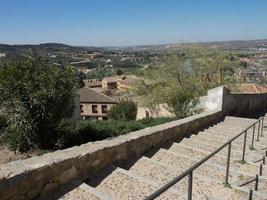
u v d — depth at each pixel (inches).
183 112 585.0
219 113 524.4
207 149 309.6
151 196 101.0
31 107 319.0
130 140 249.4
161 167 234.5
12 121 320.8
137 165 237.1
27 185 163.0
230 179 224.1
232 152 300.5
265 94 746.2
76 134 384.5
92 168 208.4
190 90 802.8
